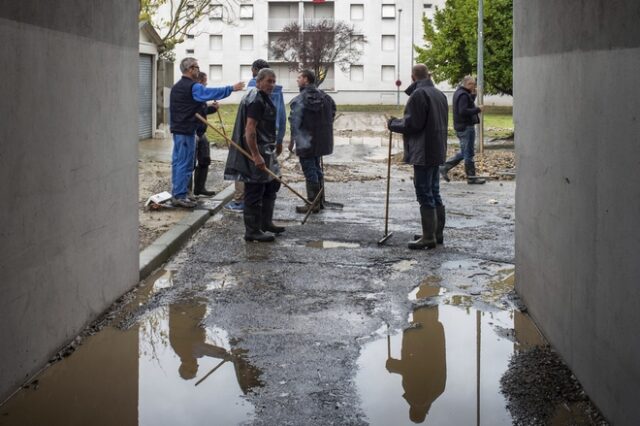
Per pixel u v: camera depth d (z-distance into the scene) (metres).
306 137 11.22
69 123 5.41
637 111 3.62
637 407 3.70
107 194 6.33
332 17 70.81
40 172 4.93
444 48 35.50
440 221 9.13
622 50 3.84
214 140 24.56
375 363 5.31
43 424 4.31
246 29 70.81
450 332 5.97
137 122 7.16
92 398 4.67
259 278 7.56
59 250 5.32
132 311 6.45
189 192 11.49
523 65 6.42
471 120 15.00
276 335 5.88
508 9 30.91
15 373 4.70
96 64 5.93
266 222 9.70
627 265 3.80
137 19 7.03
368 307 6.63
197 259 8.37
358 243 9.22
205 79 11.56
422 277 7.62
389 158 9.26
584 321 4.62
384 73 71.12
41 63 4.89
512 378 4.99
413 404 4.61
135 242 7.21
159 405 4.60
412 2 70.12
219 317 6.32
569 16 4.91
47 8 4.96
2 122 4.36
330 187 14.34
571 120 4.88
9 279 4.55
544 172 5.72
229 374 5.10
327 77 71.44
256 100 8.95
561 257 5.20
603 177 4.18
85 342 5.69
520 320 6.26
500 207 12.01
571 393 4.68
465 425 4.31
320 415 4.45
